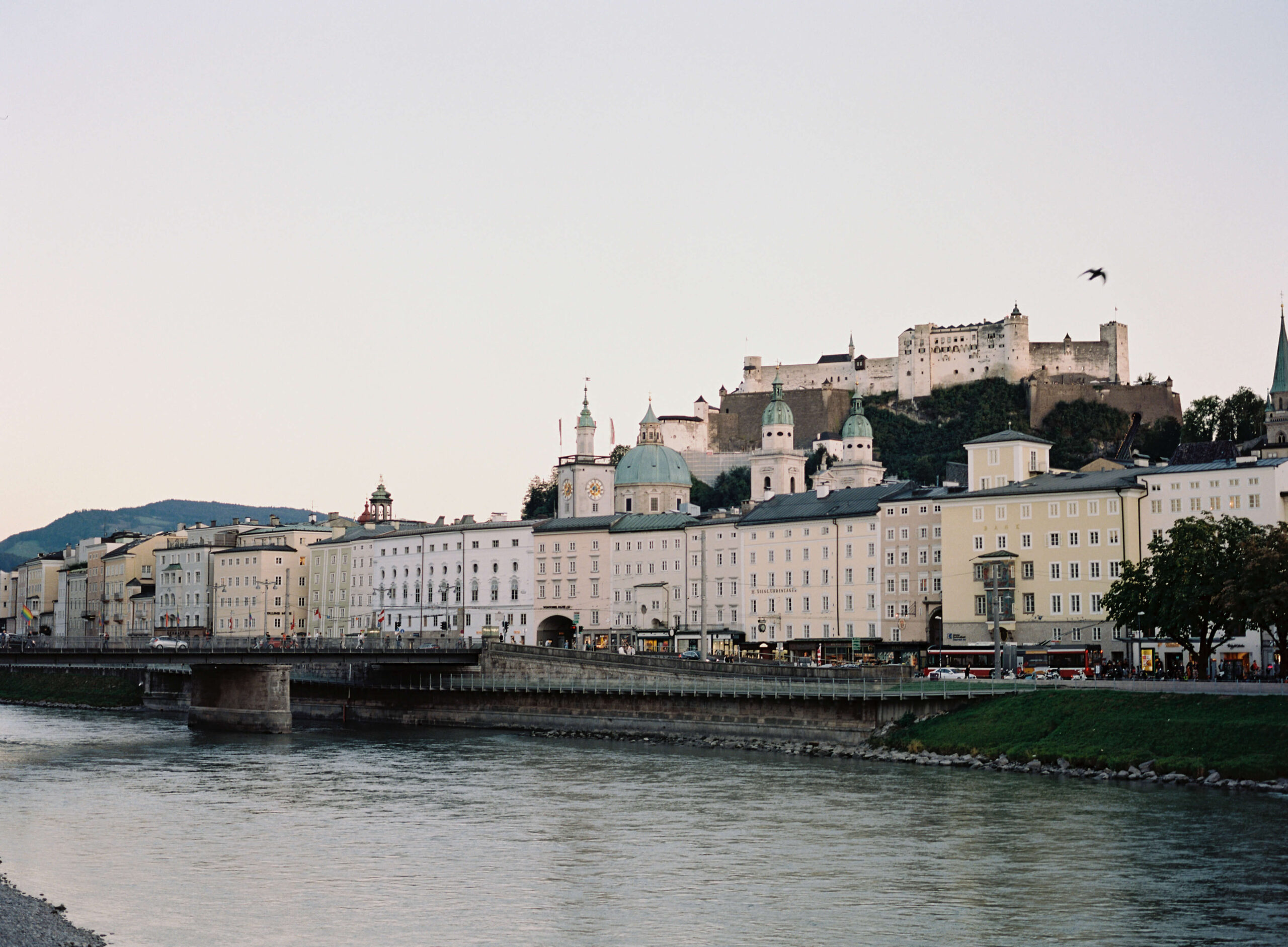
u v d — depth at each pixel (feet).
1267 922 237.66
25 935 223.10
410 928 238.48
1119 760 394.11
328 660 582.35
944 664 654.12
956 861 284.20
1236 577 452.35
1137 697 427.74
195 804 366.84
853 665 563.07
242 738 559.79
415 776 424.05
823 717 492.13
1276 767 368.68
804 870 279.49
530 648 623.36
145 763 458.91
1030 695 453.58
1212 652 500.74
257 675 588.09
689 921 241.96
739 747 506.07
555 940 231.50
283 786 401.90
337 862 290.56
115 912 248.93
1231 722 395.14
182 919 244.42
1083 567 631.56
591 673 602.85
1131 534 620.90
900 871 276.82
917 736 460.96
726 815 343.46
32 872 280.92
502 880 273.13
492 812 353.31
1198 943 227.40
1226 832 306.96
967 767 423.23
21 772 434.30
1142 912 244.22
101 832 324.60
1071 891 258.98
